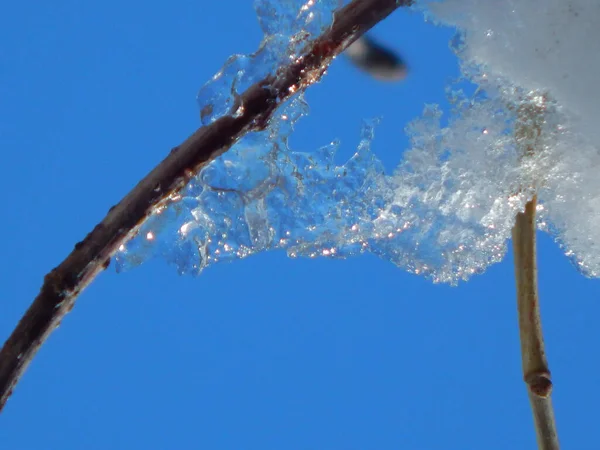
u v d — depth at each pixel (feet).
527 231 1.29
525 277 1.29
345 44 1.25
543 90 1.27
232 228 1.30
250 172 1.30
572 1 1.25
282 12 1.25
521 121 1.28
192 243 1.29
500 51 1.27
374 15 1.25
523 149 1.29
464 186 1.30
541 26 1.26
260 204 1.30
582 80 1.26
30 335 1.23
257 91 1.24
